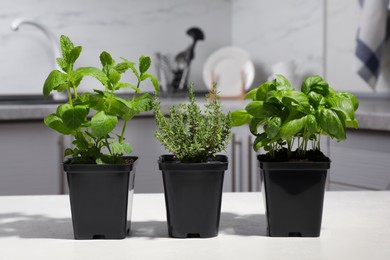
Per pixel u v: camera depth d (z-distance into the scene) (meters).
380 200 1.12
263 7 3.36
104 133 0.82
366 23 2.48
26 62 3.08
